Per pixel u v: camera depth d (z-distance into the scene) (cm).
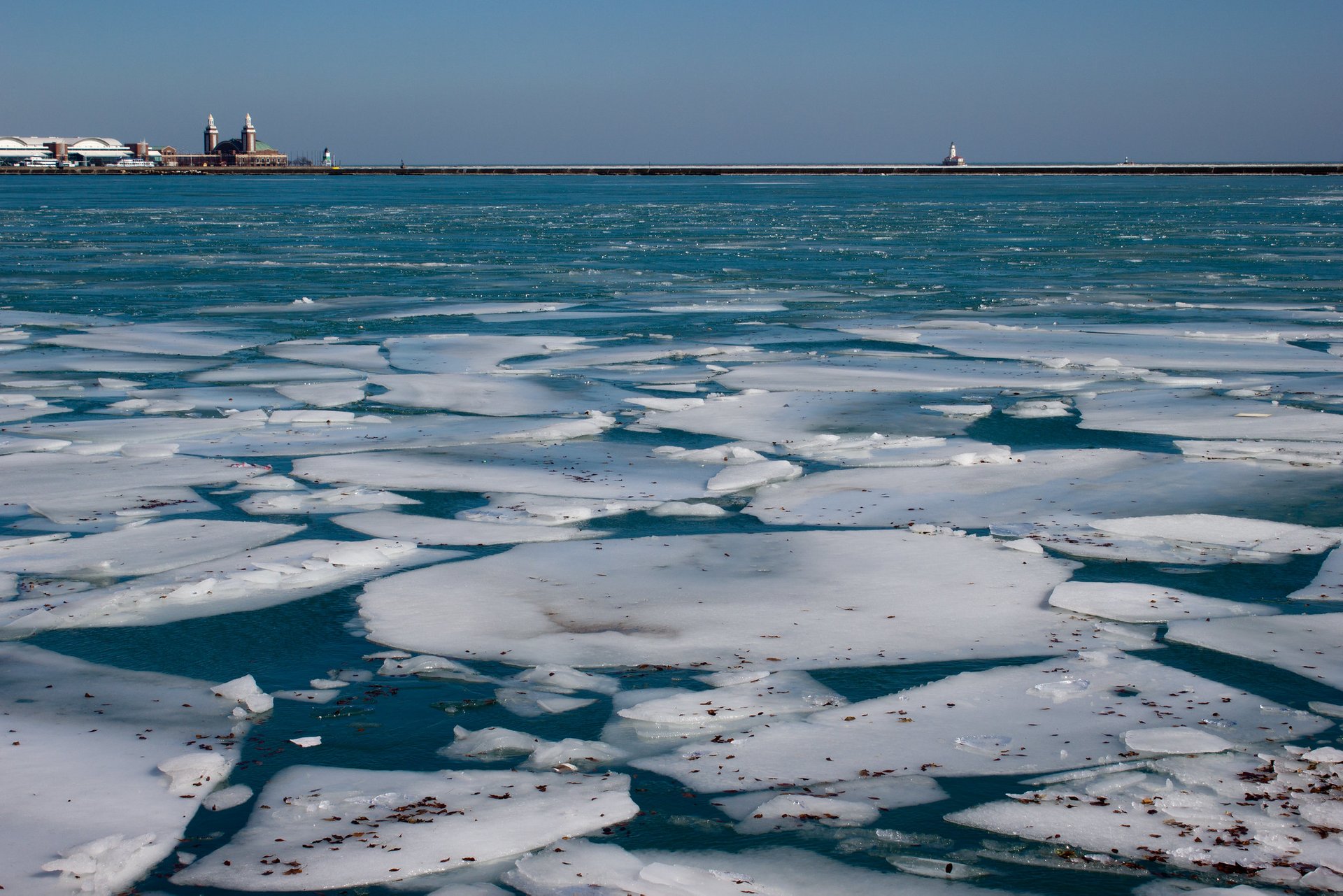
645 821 666
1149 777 703
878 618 962
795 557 1110
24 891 598
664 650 906
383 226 6291
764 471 1405
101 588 1038
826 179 18388
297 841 648
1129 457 1462
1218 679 845
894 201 9656
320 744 764
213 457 1502
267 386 1986
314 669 884
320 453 1522
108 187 13325
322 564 1087
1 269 3856
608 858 629
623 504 1284
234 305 3030
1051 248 4725
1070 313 2870
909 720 782
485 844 642
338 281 3594
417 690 845
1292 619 953
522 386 1991
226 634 945
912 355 2283
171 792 697
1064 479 1374
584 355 2309
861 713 794
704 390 1981
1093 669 857
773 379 2041
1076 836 644
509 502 1296
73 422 1698
